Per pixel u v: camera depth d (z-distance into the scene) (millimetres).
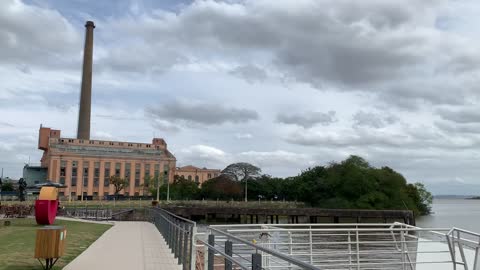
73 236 23375
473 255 11992
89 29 171250
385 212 79062
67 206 74312
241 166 147625
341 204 103438
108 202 90875
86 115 167625
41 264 12336
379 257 14484
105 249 17922
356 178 104750
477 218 105875
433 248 12867
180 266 13523
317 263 13125
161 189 134375
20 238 21703
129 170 162125
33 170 159250
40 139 171000
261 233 11633
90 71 170750
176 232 15625
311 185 122438
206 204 98812
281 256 4996
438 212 153500
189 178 187250
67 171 152250
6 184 149125
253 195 144750
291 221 86938
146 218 54281
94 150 158875
